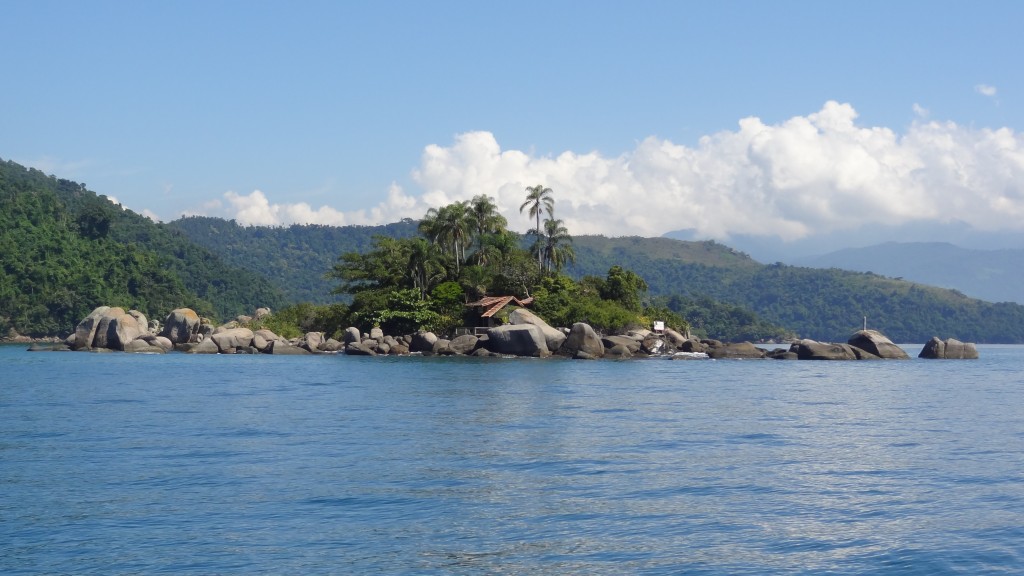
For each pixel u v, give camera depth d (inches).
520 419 1499.8
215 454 1108.5
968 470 1031.6
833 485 940.6
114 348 4392.2
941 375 2962.6
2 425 1382.9
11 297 7603.4
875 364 3720.5
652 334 4301.2
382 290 4702.3
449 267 4813.0
